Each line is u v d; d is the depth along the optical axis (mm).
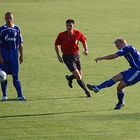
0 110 39875
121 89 39500
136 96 43594
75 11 107125
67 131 33750
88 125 35031
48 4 117375
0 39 43000
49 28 88188
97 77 52531
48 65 59281
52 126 35031
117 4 116500
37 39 77562
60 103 41844
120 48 39625
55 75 53812
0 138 32438
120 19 96812
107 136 32469
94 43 73375
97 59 39094
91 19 97250
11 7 112625
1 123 36000
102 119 36500
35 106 41000
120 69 56500
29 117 37594
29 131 33938
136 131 33500
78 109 39688
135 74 39219
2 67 43219
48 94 45250
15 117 37656
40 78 52375
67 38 44812
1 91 46500
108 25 90125
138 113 38094
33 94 45344
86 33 81938
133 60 39344
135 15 101438
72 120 36438
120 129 33969
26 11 107500
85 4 116750
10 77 52688
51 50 68938
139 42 73875
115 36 79062
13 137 32656
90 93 45031
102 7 112250
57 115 38000
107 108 39844
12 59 43125
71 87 46625
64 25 91125
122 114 37812
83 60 61656
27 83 50094
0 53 43031
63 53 44906
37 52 67625
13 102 42500
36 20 96875
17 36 43250
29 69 57031
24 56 64750
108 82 39688
